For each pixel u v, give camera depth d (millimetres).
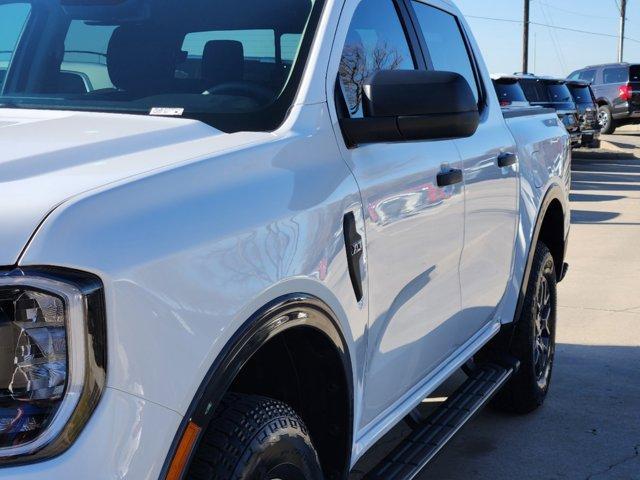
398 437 4320
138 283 1617
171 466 1670
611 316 6840
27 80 2924
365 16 2980
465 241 3406
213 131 2311
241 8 2795
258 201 2020
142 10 2930
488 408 4738
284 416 2078
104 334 1552
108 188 1710
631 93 30422
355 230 2424
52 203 1620
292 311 2051
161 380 1635
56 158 1891
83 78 2857
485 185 3629
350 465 2506
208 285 1773
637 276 8453
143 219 1701
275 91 2561
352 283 2404
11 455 1476
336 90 2633
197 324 1728
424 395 3143
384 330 2693
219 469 1876
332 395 2396
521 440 4348
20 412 1499
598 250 10047
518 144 4238
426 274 3010
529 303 4410
